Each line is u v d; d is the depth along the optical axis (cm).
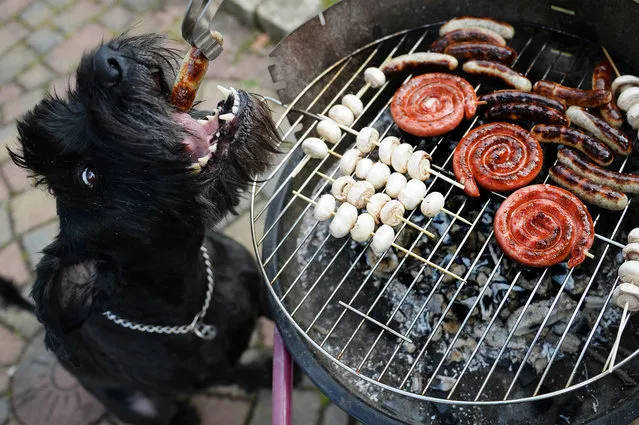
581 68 124
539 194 103
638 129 108
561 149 108
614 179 103
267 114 108
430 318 110
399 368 108
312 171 123
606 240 102
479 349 107
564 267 106
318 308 113
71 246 103
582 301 99
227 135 104
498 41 118
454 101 113
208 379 144
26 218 191
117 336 122
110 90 94
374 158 120
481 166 107
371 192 108
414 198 105
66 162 97
